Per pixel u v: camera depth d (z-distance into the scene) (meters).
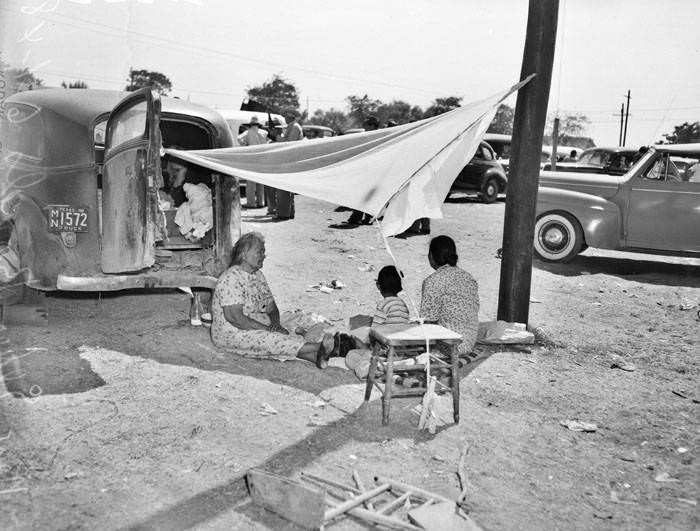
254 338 5.24
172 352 5.43
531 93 5.87
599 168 18.28
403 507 3.34
